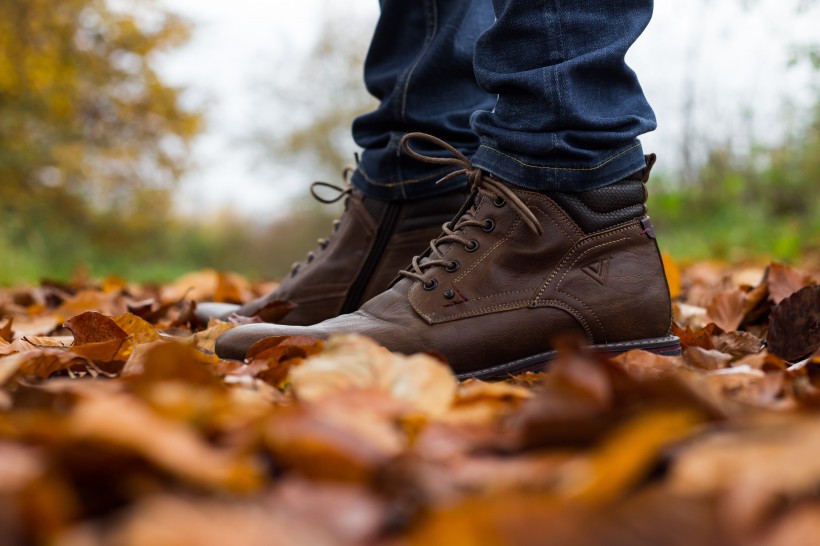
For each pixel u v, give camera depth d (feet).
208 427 1.49
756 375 1.95
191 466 1.20
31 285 7.63
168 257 24.52
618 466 1.17
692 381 1.59
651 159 2.53
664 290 2.51
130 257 21.61
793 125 10.56
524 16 2.47
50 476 1.17
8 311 4.14
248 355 2.27
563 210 2.46
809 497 1.18
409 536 1.13
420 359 1.83
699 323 3.35
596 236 2.46
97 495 1.24
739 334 2.64
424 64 2.96
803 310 2.43
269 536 1.02
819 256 7.91
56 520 1.08
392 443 1.51
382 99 3.13
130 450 1.21
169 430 1.29
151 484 1.23
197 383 1.76
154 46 19.99
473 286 2.47
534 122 2.44
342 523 1.12
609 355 2.45
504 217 2.49
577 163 2.43
